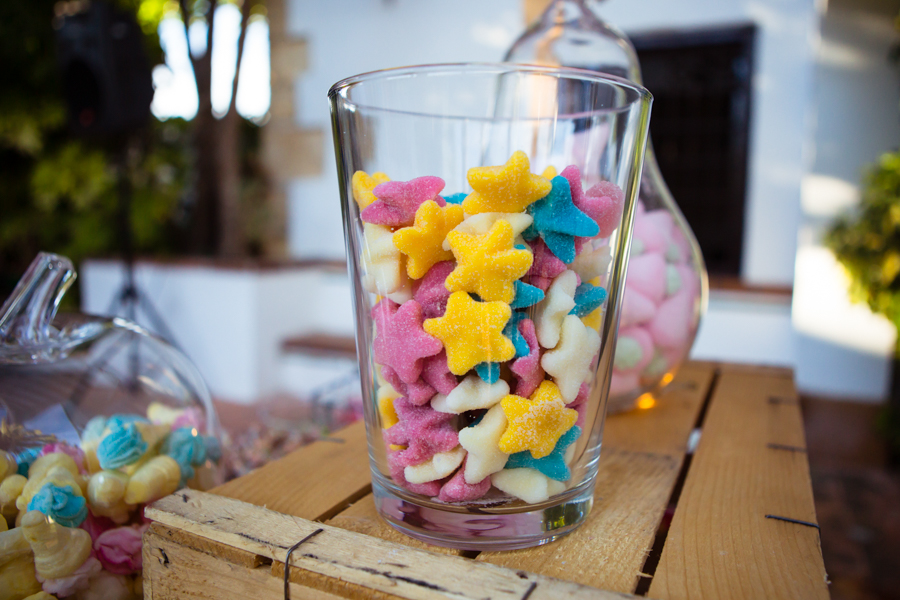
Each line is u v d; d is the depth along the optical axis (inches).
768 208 82.4
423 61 96.8
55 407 17.3
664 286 20.5
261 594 13.9
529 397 13.1
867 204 70.1
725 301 80.4
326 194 106.5
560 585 12.6
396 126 14.2
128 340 19.9
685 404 23.5
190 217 113.3
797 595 12.8
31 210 113.3
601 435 15.1
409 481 13.9
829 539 56.7
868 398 74.0
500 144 15.1
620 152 14.3
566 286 13.1
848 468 74.0
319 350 92.3
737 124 85.7
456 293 12.7
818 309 74.9
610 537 14.6
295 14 104.3
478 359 12.7
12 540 15.4
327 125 104.4
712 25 83.0
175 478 17.4
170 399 19.4
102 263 103.1
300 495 16.4
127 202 90.4
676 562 13.7
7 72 103.0
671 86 89.2
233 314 92.4
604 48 23.5
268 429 45.9
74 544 15.9
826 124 73.2
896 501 64.4
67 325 19.2
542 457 13.5
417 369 13.0
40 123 105.1
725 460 18.3
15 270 115.7
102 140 101.2
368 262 13.6
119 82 83.2
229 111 96.0
